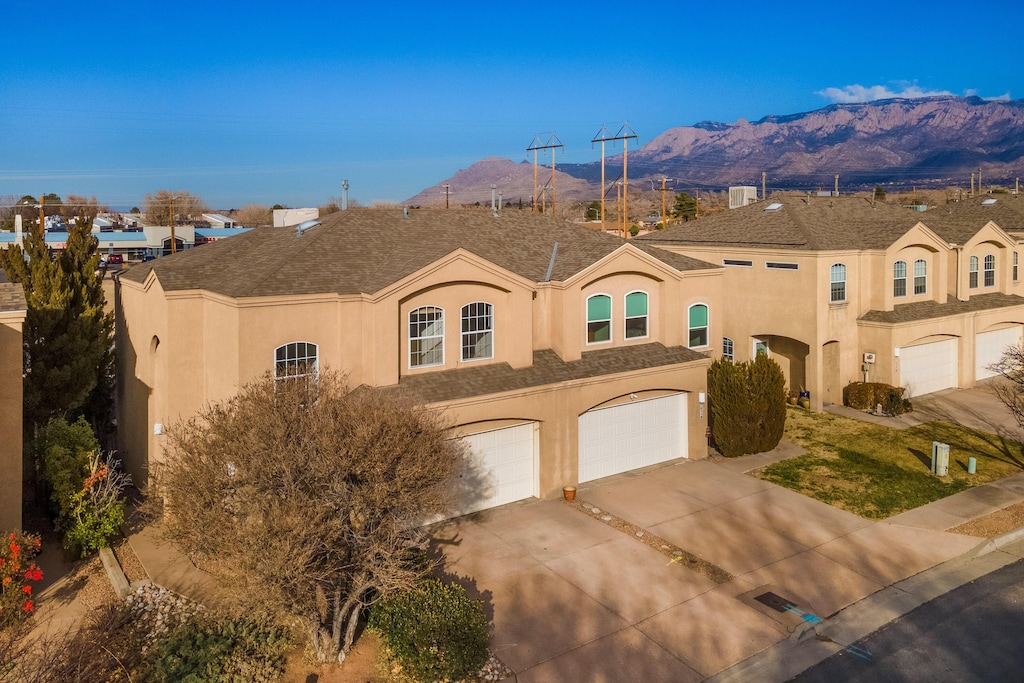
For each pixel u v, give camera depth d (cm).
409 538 1413
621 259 2355
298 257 2072
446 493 1784
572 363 2266
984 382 3597
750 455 2569
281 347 1889
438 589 1447
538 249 2555
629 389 2327
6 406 1711
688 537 1916
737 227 3578
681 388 2462
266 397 1353
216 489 1222
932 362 3403
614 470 2381
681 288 2542
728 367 2544
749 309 3362
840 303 3167
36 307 2256
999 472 2400
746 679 1346
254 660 1311
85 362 2266
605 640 1460
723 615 1552
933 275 3428
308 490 1247
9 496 1722
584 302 2344
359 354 1975
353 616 1364
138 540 1867
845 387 3228
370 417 1336
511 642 1451
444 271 1988
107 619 1440
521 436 2153
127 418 2491
